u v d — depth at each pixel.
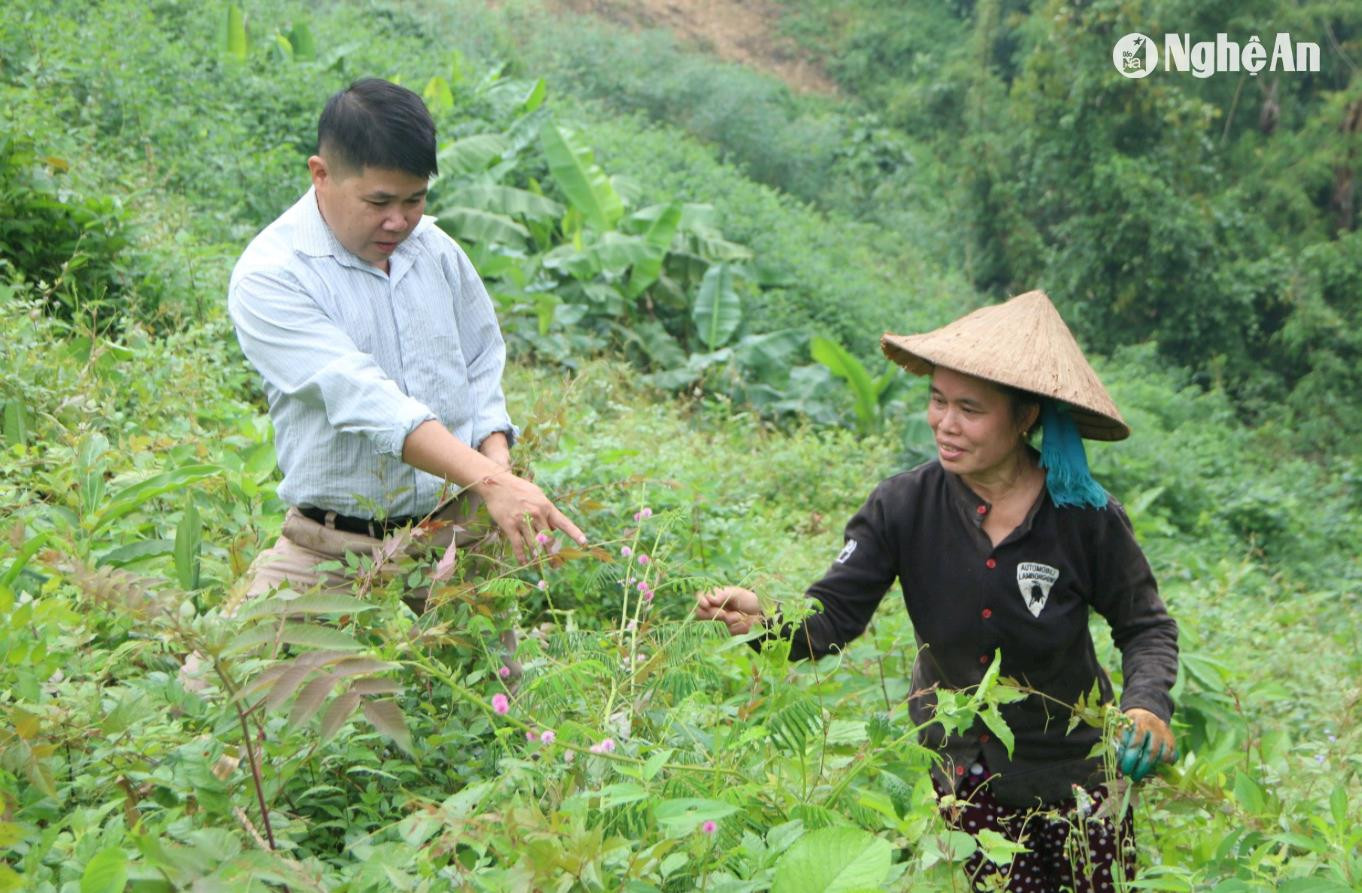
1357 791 3.46
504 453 3.03
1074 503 2.80
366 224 2.72
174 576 2.99
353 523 2.89
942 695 2.42
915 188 21.91
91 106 8.68
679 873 1.99
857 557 2.94
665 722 2.40
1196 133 18.41
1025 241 19.28
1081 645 2.92
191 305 6.19
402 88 2.69
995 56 22.83
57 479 3.30
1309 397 17.98
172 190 8.47
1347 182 19.69
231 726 2.16
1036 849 2.95
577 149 11.41
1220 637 5.51
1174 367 18.11
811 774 2.42
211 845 1.77
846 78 26.23
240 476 3.56
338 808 2.35
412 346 2.86
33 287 5.80
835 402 10.86
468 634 2.68
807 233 16.83
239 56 11.62
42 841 1.94
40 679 2.18
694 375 10.32
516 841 1.75
